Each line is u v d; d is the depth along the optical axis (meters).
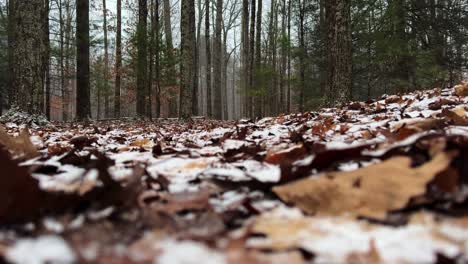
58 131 6.55
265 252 0.74
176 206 1.03
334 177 1.06
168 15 24.77
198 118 15.88
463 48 15.12
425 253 0.72
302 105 19.27
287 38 19.61
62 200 0.98
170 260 0.66
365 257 0.71
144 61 14.35
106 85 25.23
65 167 1.78
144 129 7.71
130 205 0.99
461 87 5.36
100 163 1.08
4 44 19.69
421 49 14.12
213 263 0.65
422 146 1.26
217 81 23.75
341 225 0.89
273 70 19.44
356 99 17.58
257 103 19.94
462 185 1.00
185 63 12.42
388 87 16.42
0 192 0.90
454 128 2.42
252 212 1.00
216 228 0.87
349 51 7.76
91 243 0.75
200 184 1.36
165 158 2.21
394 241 0.78
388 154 1.27
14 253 0.67
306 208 1.02
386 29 13.53
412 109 4.61
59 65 25.25
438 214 0.91
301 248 0.73
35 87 7.43
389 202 0.95
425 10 14.48
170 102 21.25
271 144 2.75
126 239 0.78
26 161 1.94
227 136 3.76
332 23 7.89
